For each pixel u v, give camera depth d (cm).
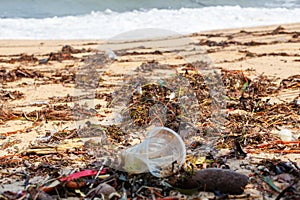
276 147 495
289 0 2170
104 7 2020
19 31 1653
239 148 468
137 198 375
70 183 387
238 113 615
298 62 1034
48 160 474
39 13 1953
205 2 2114
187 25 1731
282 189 383
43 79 935
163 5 2058
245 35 1469
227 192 378
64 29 1691
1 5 2034
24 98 782
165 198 372
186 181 383
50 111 675
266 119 598
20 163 470
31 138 559
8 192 389
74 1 2084
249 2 2125
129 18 1877
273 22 1766
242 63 1034
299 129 562
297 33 1450
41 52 1271
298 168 421
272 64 1016
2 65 1090
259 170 426
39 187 384
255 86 768
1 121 641
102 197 370
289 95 735
